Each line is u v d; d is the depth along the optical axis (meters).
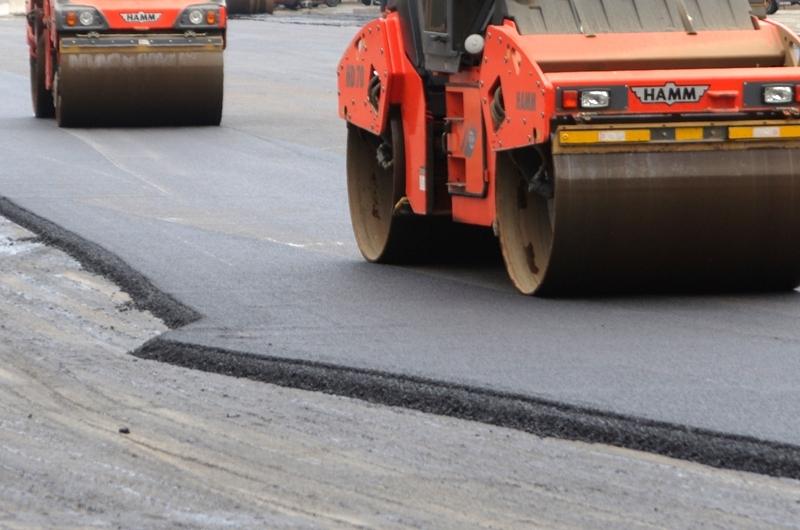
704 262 15.52
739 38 15.93
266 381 12.86
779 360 13.02
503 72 15.77
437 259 18.59
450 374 12.57
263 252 19.14
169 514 9.58
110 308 16.09
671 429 10.95
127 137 32.84
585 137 15.03
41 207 22.53
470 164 16.81
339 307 15.62
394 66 17.88
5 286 17.25
